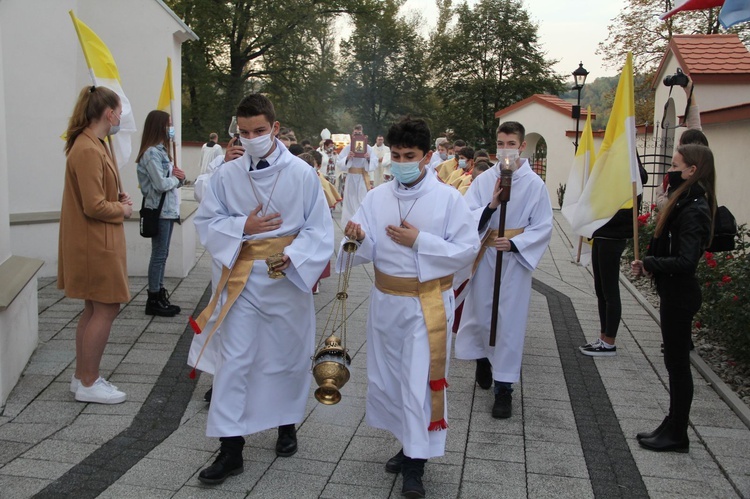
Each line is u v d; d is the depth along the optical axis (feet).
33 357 18.15
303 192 13.19
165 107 23.32
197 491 12.09
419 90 159.74
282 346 13.34
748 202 26.53
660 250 13.75
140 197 28.81
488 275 16.96
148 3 28.58
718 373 18.79
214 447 13.83
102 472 12.57
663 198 17.34
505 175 15.74
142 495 11.84
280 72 114.93
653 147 46.26
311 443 14.24
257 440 14.35
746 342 18.53
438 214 12.73
